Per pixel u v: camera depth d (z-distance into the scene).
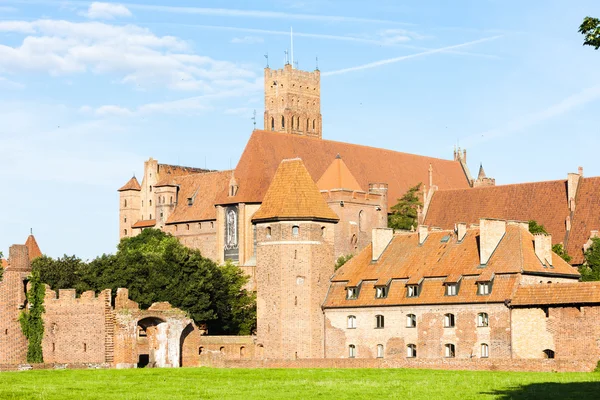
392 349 138.12
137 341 139.38
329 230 154.12
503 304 126.38
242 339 154.38
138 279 165.75
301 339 149.50
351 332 143.88
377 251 146.62
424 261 139.62
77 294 168.88
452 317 131.88
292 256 151.38
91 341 138.50
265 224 154.38
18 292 141.75
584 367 106.25
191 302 165.88
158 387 94.44
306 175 155.75
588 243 178.12
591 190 190.88
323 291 150.88
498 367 111.50
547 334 121.75
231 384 97.00
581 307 118.56
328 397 84.81
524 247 131.50
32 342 142.88
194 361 144.38
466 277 132.25
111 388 93.44
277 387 93.56
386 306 139.25
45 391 89.62
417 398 83.06
